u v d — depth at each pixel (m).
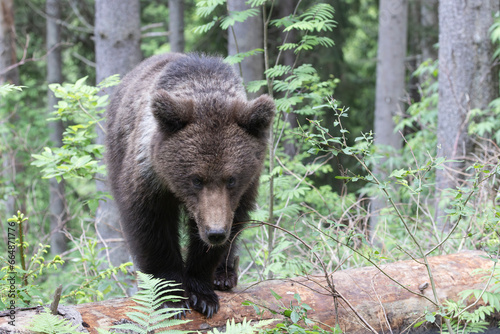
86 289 9.46
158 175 8.02
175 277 8.26
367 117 33.75
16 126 24.59
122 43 18.02
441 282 8.52
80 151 11.24
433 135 18.62
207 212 7.34
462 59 15.48
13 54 26.31
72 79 38.03
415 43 35.84
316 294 8.03
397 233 13.94
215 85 8.38
